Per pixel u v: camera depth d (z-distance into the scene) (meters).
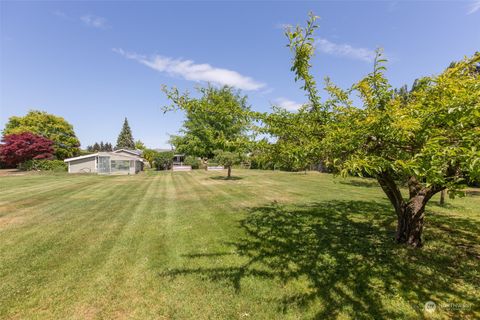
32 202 9.51
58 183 16.38
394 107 2.83
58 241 5.12
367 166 2.11
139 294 3.21
